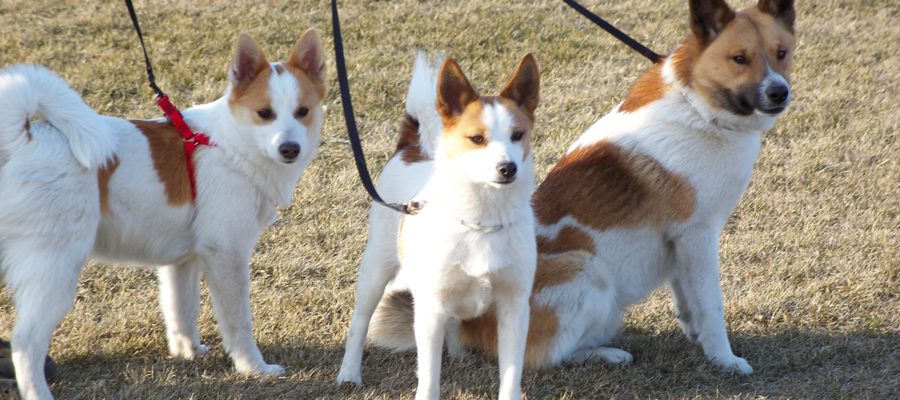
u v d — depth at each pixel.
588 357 4.80
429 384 3.87
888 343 4.89
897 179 7.23
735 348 4.93
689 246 4.62
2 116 3.69
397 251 4.28
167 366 4.68
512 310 3.89
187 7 10.61
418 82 4.44
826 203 6.89
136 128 4.22
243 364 4.55
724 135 4.48
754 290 5.63
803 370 4.68
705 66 4.42
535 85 3.93
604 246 4.62
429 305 3.84
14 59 9.16
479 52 9.76
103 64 9.17
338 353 4.91
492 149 3.63
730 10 4.46
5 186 3.73
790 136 8.16
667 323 5.30
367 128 8.31
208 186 4.25
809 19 10.81
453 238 3.74
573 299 4.55
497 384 4.51
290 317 5.27
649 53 5.22
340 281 5.85
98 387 4.39
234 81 4.26
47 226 3.76
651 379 4.59
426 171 4.27
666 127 4.53
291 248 6.27
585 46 10.05
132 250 4.27
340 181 7.26
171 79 8.99
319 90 4.54
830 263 5.95
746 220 6.70
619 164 4.62
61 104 3.79
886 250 5.99
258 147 4.25
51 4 10.61
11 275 3.81
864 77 9.31
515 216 3.77
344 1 10.98
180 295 4.66
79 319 5.19
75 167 3.85
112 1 10.73
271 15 10.45
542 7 10.94
